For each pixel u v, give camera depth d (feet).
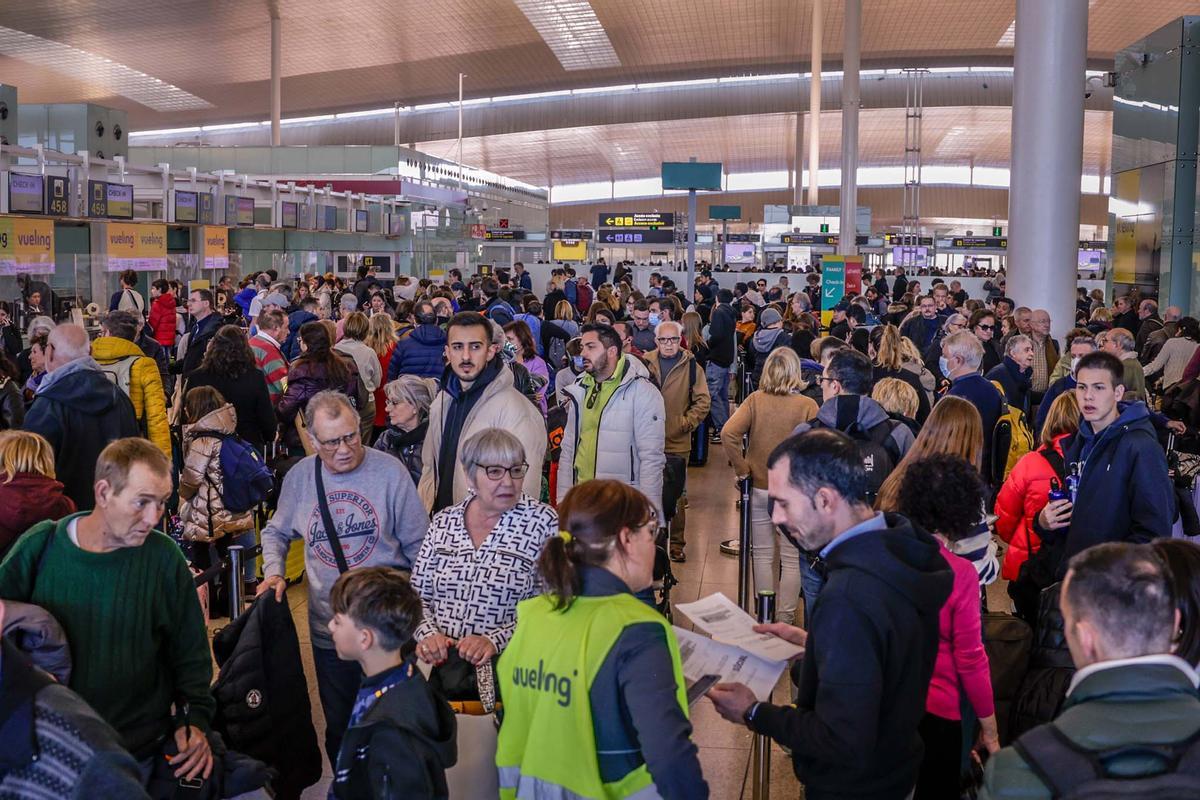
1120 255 58.08
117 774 7.01
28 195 44.55
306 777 12.44
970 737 11.05
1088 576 6.76
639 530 8.76
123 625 10.14
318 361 24.57
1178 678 6.47
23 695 6.98
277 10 130.21
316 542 13.14
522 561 11.91
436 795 9.50
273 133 134.21
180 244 64.54
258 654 12.05
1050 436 16.71
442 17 138.31
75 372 18.15
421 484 16.10
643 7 139.33
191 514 20.51
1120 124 58.59
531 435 15.64
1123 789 6.05
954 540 10.89
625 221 107.96
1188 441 25.48
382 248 95.09
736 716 9.12
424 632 11.62
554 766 8.38
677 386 25.86
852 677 8.35
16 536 13.12
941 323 39.63
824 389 17.17
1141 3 134.31
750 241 139.95
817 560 14.08
